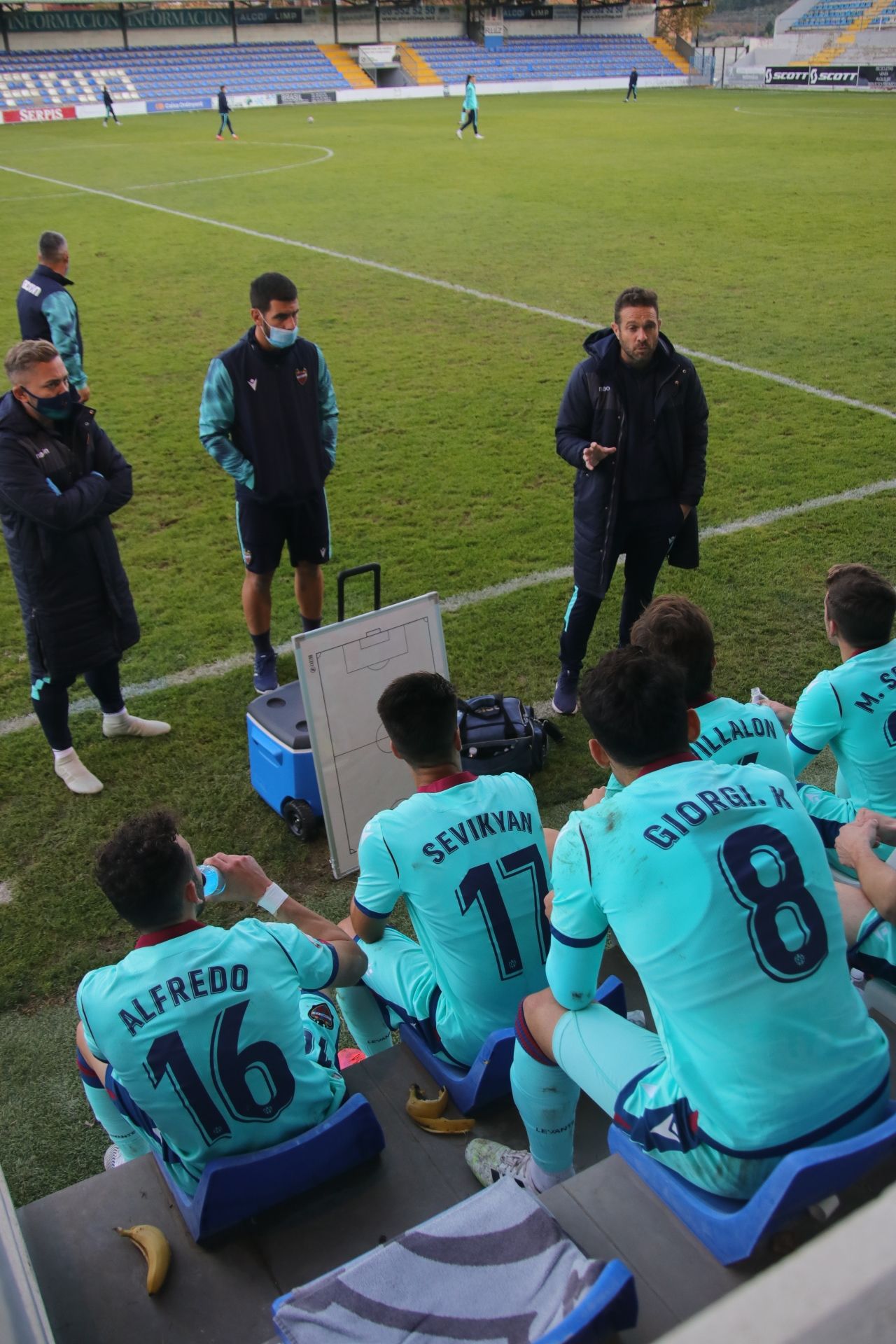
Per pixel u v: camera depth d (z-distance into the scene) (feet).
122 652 15.20
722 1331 1.57
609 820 6.11
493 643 19.12
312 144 100.78
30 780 15.69
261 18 176.24
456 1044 8.42
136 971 7.00
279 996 7.25
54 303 26.13
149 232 59.00
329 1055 8.33
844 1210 6.05
